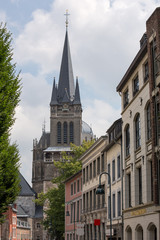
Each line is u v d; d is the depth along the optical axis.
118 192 40.50
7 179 27.61
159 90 25.98
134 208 32.16
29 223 158.75
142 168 30.42
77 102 167.00
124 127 37.12
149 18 28.34
